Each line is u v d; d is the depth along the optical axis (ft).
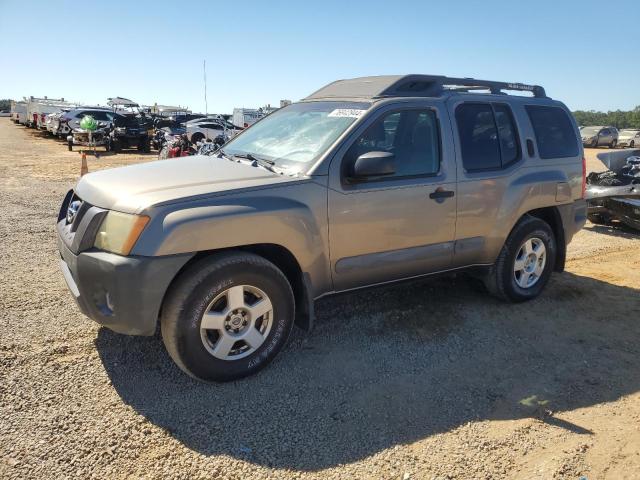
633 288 18.16
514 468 8.88
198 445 9.11
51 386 10.53
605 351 13.35
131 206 10.06
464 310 15.48
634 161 27.68
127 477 8.29
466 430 9.85
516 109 15.67
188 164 13.08
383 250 12.93
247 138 15.06
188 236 10.03
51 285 15.89
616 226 29.07
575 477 8.71
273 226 10.95
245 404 10.35
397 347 13.00
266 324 11.37
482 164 14.53
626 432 9.98
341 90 14.83
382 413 10.26
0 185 36.73
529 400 10.95
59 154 68.08
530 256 16.16
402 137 13.19
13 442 8.85
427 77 14.08
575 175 16.92
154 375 11.19
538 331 14.34
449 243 14.07
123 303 9.92
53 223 24.64
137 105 116.26
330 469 8.70
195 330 10.35
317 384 11.19
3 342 12.07
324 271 12.15
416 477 8.59
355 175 11.61
